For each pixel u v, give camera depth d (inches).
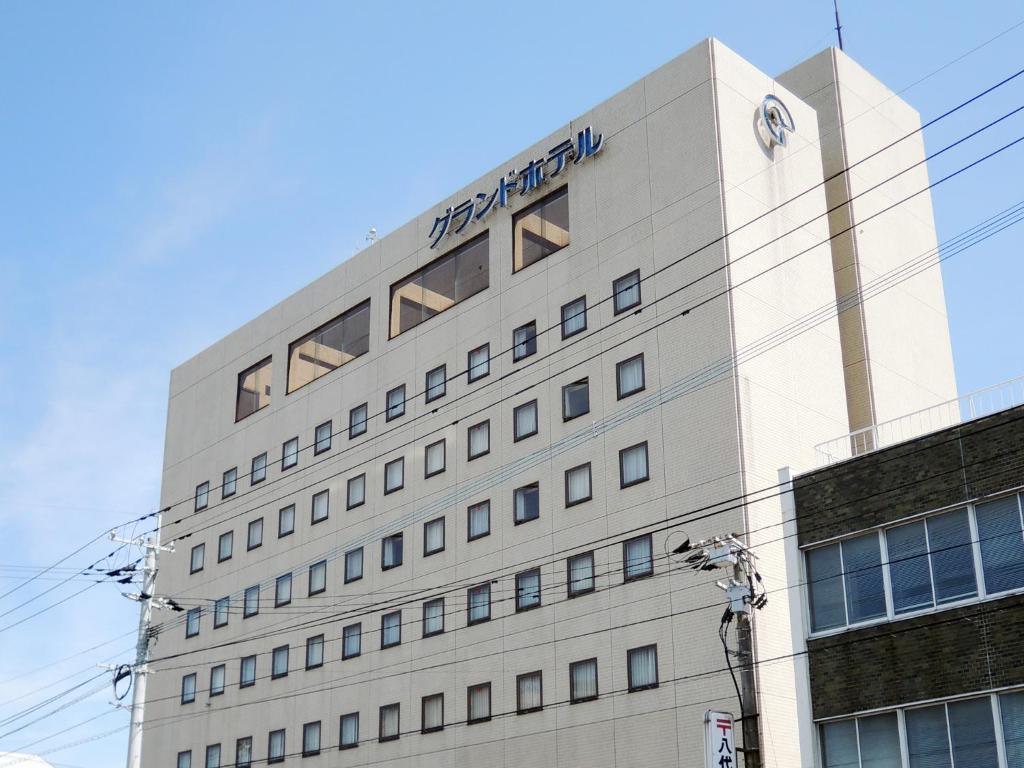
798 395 1913.1
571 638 1894.7
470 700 2015.3
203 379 2901.1
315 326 2620.6
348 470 2412.6
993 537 1255.5
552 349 2079.2
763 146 2025.1
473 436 2170.3
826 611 1368.1
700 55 2004.2
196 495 2787.9
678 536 1804.9
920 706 1264.8
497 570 2046.0
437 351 2298.2
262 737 2389.3
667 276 1941.4
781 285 1958.7
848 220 2186.3
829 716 1328.7
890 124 2359.7
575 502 1958.7
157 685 2687.0
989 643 1228.5
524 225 2207.2
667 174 1990.7
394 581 2230.6
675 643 1758.1
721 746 1290.6
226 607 2591.0
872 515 1353.3
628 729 1775.3
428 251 2385.6
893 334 2182.6
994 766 1198.9
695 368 1862.7
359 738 2188.7
